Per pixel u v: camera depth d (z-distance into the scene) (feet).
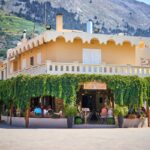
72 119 110.52
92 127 111.86
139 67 128.88
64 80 111.75
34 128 108.27
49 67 119.96
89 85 113.50
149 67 130.41
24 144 65.26
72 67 121.90
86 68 123.13
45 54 133.59
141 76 128.98
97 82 113.70
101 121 115.24
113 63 135.54
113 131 94.84
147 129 103.30
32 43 137.80
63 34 124.57
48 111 114.93
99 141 69.62
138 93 116.06
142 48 147.02
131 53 138.92
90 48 132.36
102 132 91.35
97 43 133.08
